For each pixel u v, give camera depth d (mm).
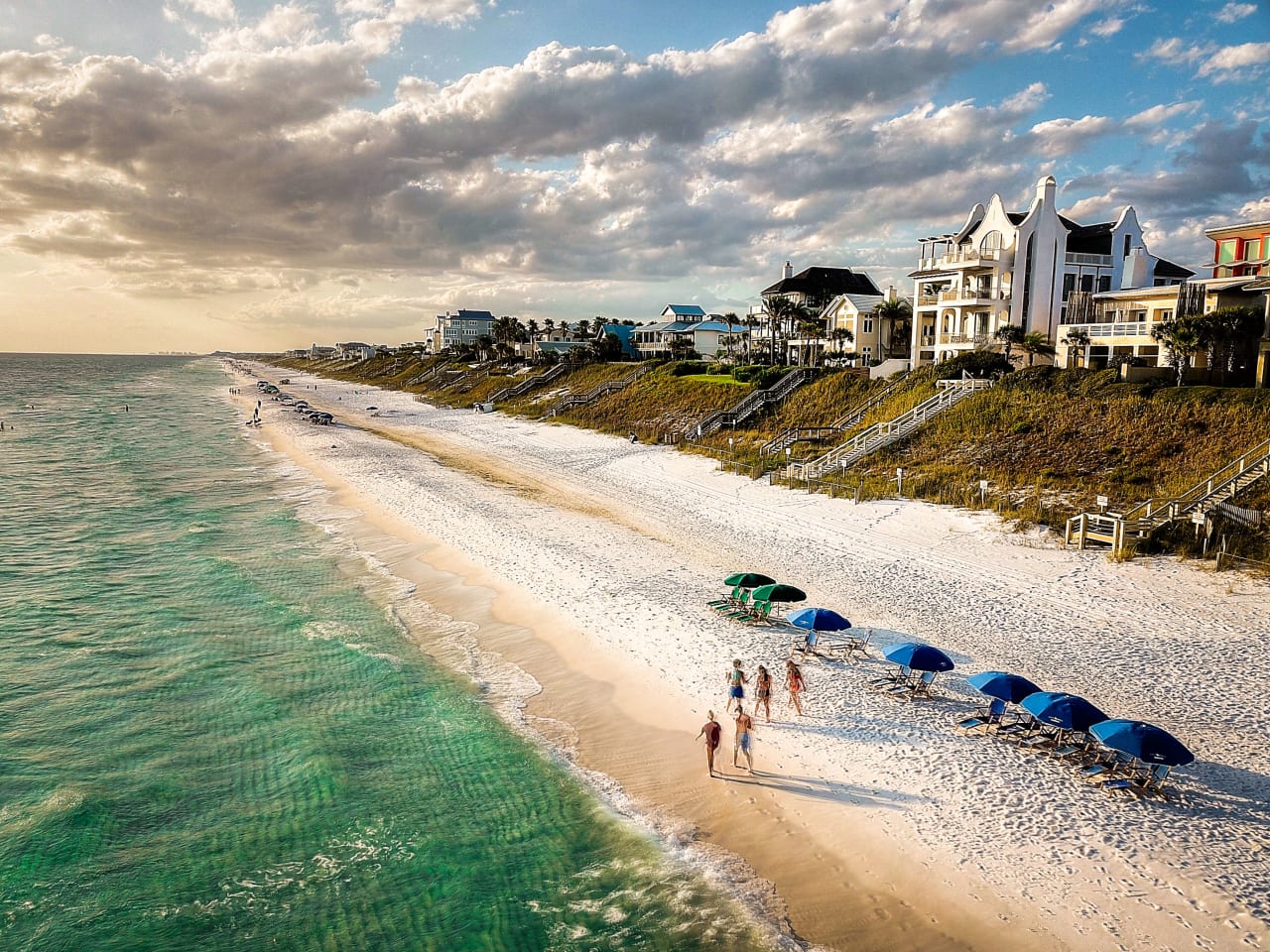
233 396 156250
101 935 12500
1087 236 58875
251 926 12664
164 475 57031
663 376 80375
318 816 15508
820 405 59719
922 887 12969
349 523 40250
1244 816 14359
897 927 12180
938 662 18484
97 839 14922
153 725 19391
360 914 12883
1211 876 12750
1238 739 17031
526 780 16656
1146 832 13938
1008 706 18453
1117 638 22594
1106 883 12727
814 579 28516
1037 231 55625
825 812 15055
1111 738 14484
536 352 131250
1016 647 22156
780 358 83938
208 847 14641
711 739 16422
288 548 35469
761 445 53812
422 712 19766
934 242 62312
